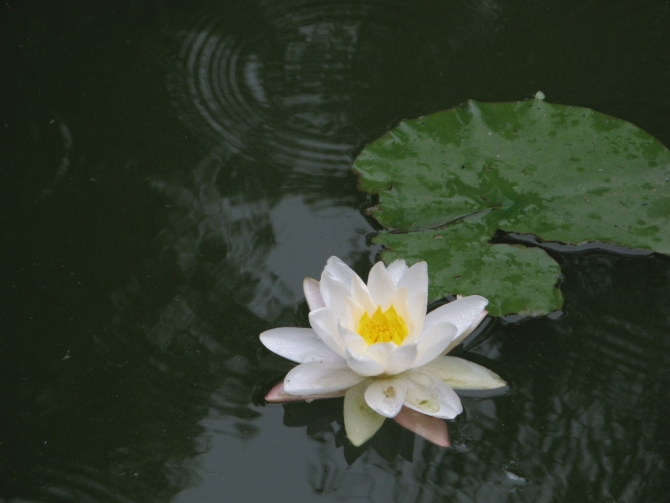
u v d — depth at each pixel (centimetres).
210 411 150
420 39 252
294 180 205
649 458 137
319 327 141
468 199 186
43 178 204
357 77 239
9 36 255
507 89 227
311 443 145
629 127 197
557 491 133
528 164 192
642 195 181
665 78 229
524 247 173
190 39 257
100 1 273
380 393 140
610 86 226
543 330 162
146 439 145
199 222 193
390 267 161
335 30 260
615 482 133
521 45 246
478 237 176
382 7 269
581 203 181
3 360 160
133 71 243
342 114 226
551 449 140
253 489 136
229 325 167
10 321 168
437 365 150
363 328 149
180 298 173
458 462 139
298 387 141
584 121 200
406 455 142
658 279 172
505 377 153
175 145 216
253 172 208
